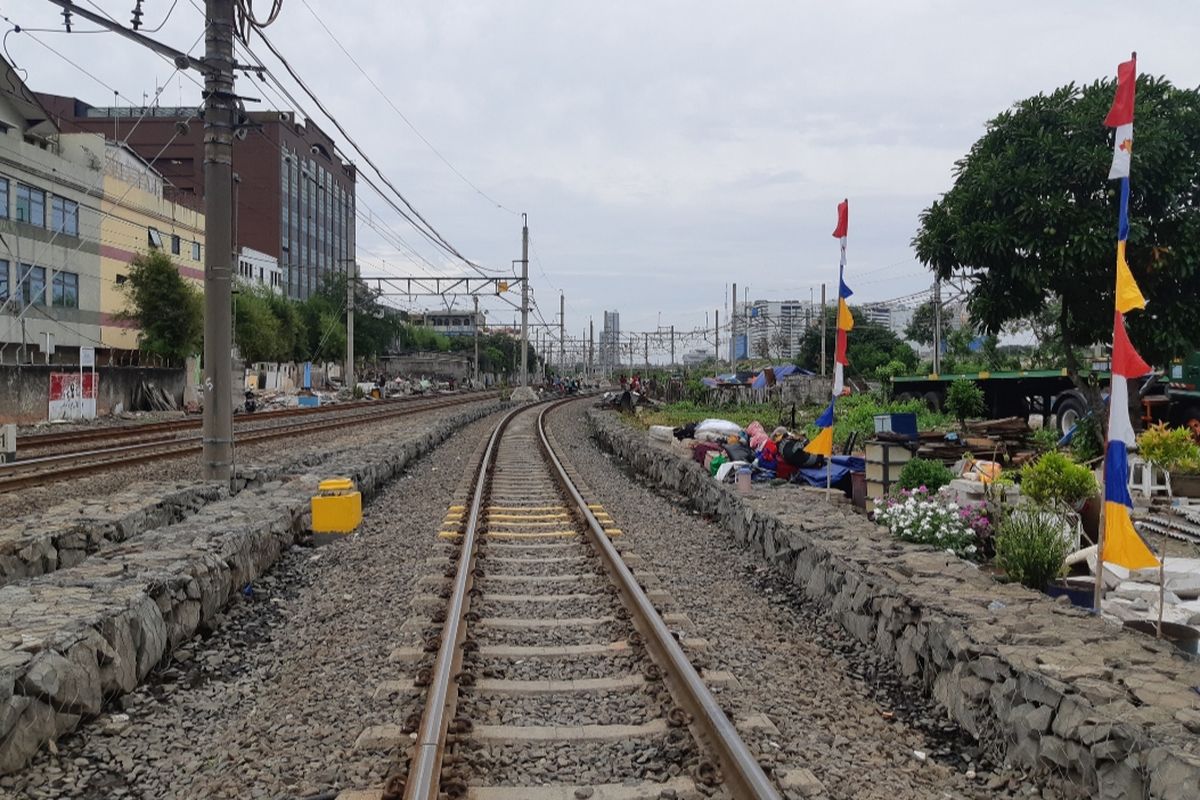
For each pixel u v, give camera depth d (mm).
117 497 11688
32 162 39906
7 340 38031
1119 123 6332
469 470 18281
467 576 8336
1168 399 18125
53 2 10352
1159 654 5160
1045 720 4500
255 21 13055
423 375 100812
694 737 4809
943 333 58094
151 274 41188
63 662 5047
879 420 15023
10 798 4316
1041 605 6238
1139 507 11500
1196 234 11148
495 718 5215
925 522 8836
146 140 81000
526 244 53469
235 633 7438
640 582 8383
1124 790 3916
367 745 4758
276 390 56719
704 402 43281
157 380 40156
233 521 9688
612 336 125375
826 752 4828
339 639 6961
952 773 4793
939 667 5758
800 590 8797
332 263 108375
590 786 4344
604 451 26828
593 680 5828
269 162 89000
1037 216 11453
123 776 4695
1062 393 20766
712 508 13609
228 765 4719
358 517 11773
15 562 8711
